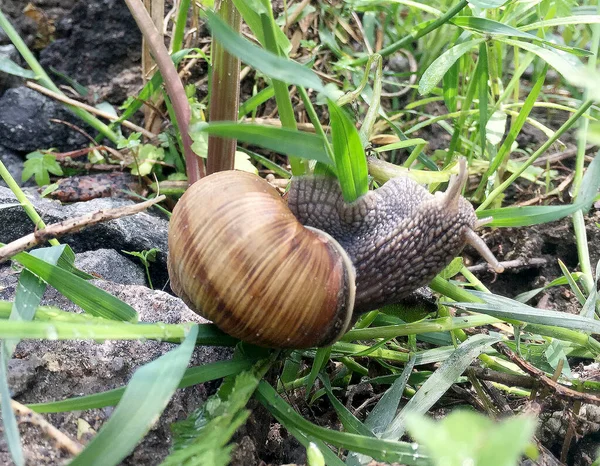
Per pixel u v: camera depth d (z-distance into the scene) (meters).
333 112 0.09
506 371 0.12
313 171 0.11
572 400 0.11
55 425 0.09
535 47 0.12
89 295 0.10
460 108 0.20
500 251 0.18
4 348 0.08
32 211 0.12
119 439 0.07
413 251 0.11
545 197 0.18
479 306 0.11
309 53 0.20
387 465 0.09
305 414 0.12
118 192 0.18
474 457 0.05
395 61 0.22
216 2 0.13
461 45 0.13
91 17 0.21
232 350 0.11
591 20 0.13
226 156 0.13
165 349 0.11
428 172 0.12
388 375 0.13
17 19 0.21
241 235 0.09
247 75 0.20
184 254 0.10
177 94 0.14
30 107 0.20
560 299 0.17
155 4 0.18
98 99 0.21
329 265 0.10
